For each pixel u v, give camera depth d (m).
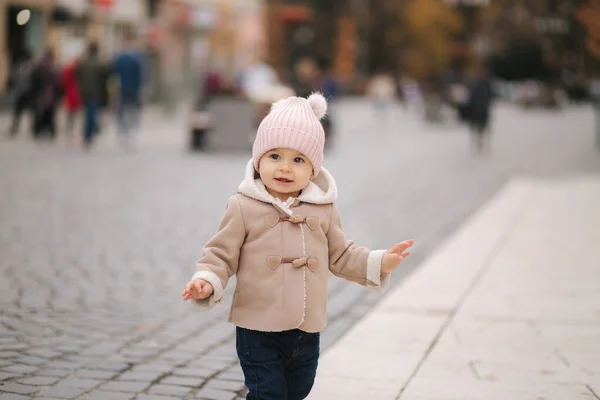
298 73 29.02
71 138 25.34
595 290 9.15
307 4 94.44
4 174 17.88
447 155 27.53
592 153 29.03
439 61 102.69
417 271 10.17
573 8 30.86
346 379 6.25
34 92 25.56
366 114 55.94
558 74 74.50
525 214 14.99
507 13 74.75
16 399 5.60
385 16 102.44
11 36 39.22
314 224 4.73
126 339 7.16
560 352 6.95
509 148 30.91
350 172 21.62
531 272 10.10
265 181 4.72
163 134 31.50
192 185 17.53
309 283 4.66
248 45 67.88
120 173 19.08
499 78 83.25
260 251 4.65
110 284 9.16
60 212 13.69
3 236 11.58
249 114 25.19
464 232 13.04
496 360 6.72
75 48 43.53
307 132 4.63
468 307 8.41
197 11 57.69
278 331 4.63
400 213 15.04
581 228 13.45
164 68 53.59
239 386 6.05
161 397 5.76
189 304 8.43
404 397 5.89
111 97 33.72
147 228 12.58
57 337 7.13
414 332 7.52
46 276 9.42
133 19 50.12
